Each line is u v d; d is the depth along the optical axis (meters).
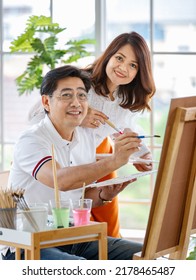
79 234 2.59
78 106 3.05
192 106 2.63
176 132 2.53
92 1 4.94
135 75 3.72
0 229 2.58
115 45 3.66
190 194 2.75
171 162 2.55
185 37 5.31
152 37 4.96
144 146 3.84
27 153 2.99
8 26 5.09
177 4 5.27
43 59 4.56
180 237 2.80
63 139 3.10
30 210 2.57
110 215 3.93
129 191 5.99
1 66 5.06
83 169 2.90
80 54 4.64
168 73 5.04
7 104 5.18
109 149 4.07
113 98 3.79
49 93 3.07
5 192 2.62
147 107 3.86
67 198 3.22
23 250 2.87
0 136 5.14
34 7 5.06
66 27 4.99
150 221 2.61
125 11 5.09
